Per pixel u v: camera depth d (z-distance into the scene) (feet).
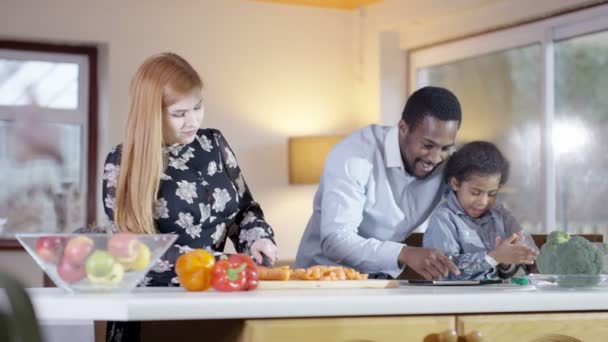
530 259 6.33
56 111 17.80
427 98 7.71
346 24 19.45
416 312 4.89
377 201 7.92
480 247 8.16
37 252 4.95
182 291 5.34
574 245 5.78
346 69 19.44
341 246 7.34
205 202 6.79
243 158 18.65
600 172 14.60
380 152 7.89
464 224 8.22
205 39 18.37
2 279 2.06
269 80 18.89
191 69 6.37
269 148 18.84
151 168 6.15
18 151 17.60
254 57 18.78
